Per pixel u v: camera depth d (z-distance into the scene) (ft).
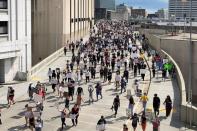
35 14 239.50
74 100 106.01
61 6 241.76
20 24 140.67
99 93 106.63
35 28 240.12
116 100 91.04
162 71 137.90
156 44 216.13
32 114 81.35
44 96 105.50
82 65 140.15
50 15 241.14
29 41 147.84
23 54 143.23
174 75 134.72
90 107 99.35
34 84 127.13
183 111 85.81
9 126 84.48
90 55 163.43
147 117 88.22
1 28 132.16
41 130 78.95
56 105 99.66
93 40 244.63
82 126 84.58
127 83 125.08
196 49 151.53
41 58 239.50
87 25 405.39
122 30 396.98
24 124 85.97
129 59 165.99
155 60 151.12
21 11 141.08
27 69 145.59
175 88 118.21
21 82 132.46
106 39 248.32
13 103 102.89
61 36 242.37
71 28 274.98
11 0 135.23
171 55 179.73
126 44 212.43
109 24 585.22
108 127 83.20
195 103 150.71
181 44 169.68
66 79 122.21
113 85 125.08
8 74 133.80
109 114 93.35
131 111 89.10
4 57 129.70
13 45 134.92
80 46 208.64
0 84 129.08
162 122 85.15
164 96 107.55
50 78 128.77
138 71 145.07
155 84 124.77
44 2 239.91
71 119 85.76
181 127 81.92
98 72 146.82
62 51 207.82
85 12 381.60
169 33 292.61
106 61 151.64
